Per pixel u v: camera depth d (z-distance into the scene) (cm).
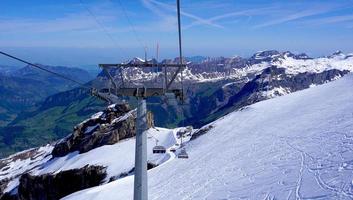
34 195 12062
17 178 14525
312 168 2634
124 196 4722
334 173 2345
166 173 5431
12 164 17525
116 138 13512
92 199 5300
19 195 12538
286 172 2795
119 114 15100
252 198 2500
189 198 3275
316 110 5738
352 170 2262
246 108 9531
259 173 3130
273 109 8144
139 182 1966
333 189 2084
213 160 4884
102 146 13200
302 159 3027
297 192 2261
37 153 18338
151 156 9825
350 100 5531
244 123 7731
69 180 11338
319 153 3011
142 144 2000
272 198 2338
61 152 14512
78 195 6131
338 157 2681
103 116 15125
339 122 4128
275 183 2620
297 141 3944
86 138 14050
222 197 2831
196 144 8112
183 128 13838
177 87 2055
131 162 10775
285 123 5656
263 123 6706
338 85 7800
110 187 5741
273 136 4897
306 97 8050
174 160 6731
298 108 6794
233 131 7275
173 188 4053
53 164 13500
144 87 2047
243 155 4384
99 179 10519
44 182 11869
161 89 2034
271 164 3288
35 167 15000
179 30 1670
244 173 3378
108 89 2069
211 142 7169
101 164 11162
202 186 3553
